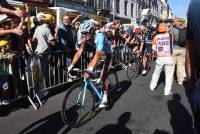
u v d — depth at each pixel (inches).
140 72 385.7
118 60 417.4
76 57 201.5
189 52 70.3
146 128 185.2
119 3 1180.5
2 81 205.8
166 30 273.3
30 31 273.9
